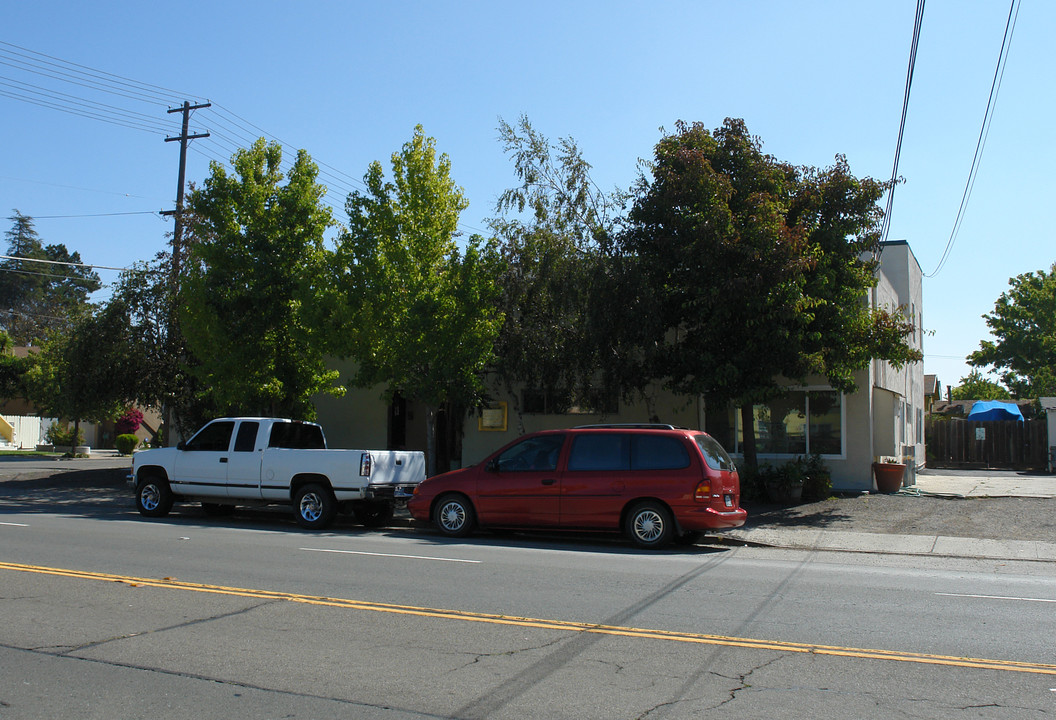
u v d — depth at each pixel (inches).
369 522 632.4
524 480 534.0
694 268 660.1
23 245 3019.2
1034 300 1791.3
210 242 789.9
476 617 299.4
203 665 239.1
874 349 668.1
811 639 273.3
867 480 772.6
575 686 221.8
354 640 267.1
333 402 975.6
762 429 805.9
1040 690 221.0
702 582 379.2
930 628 291.0
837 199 685.3
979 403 1422.2
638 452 517.7
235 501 628.7
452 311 686.5
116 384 893.8
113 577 369.1
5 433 1807.3
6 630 277.3
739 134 694.5
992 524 612.4
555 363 713.0
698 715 200.2
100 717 198.7
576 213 713.6
